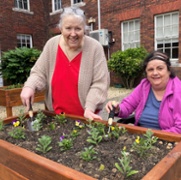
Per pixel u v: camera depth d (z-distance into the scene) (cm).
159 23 711
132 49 727
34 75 177
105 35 810
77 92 174
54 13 980
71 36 154
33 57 568
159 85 163
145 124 174
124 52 733
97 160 100
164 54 165
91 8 867
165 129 162
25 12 952
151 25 717
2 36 877
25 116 168
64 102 178
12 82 599
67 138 129
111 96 649
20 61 570
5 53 596
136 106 185
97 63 172
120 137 126
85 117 156
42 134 139
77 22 151
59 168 84
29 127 149
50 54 175
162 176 76
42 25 1029
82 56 170
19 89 394
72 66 170
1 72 614
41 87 177
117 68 741
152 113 170
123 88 795
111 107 160
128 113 184
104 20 836
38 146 120
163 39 710
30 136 136
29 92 164
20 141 128
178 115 156
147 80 179
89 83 173
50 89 180
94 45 173
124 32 805
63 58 171
